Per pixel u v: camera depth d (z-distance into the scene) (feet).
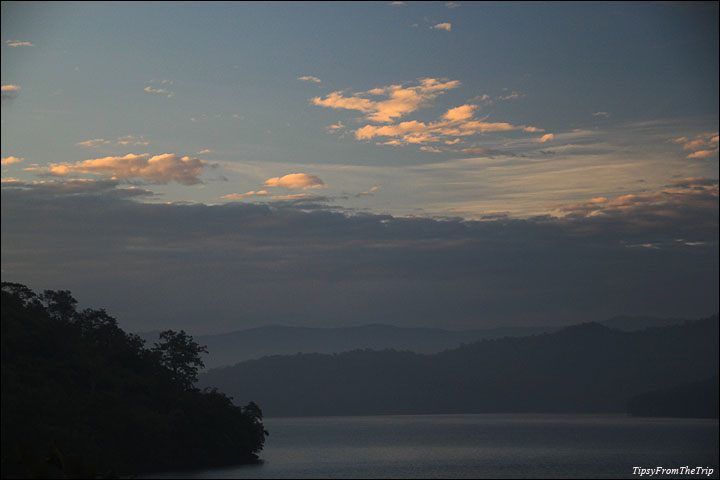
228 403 552.00
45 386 424.46
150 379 522.06
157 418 463.01
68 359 478.59
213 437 512.22
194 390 556.51
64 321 535.60
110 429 439.63
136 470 452.76
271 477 467.52
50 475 270.87
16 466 333.21
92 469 272.10
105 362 506.07
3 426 369.30
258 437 561.43
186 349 568.41
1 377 410.31
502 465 624.59
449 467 606.55
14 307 488.02
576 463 646.74
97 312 563.89
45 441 374.43
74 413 419.54
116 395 463.42
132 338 567.59
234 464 536.42
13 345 454.81
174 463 489.26
